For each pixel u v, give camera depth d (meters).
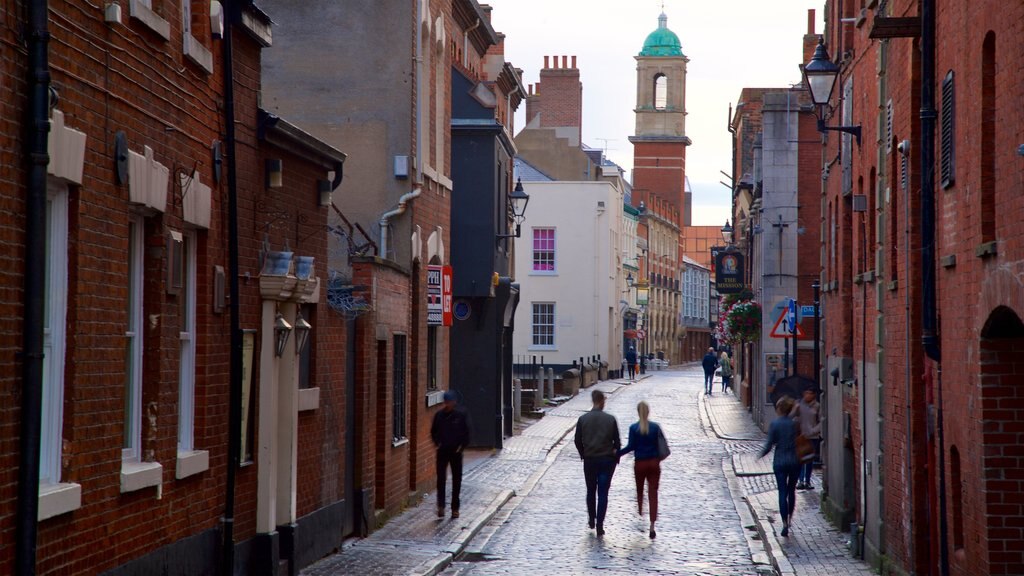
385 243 26.92
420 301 28.38
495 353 39.97
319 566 19.09
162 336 13.26
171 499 13.66
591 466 24.05
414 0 27.17
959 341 14.31
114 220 11.82
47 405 10.81
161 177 13.04
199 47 14.20
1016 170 11.64
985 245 12.71
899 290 18.08
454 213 38.38
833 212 26.28
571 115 97.06
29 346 9.94
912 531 17.03
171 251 13.37
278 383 17.95
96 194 11.38
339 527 20.89
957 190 14.32
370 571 18.70
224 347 15.49
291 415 18.02
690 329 147.50
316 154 19.31
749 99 67.69
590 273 83.88
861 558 20.83
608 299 87.81
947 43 14.80
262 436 17.28
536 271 84.12
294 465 18.11
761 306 48.53
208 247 14.83
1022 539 13.04
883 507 19.39
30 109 9.92
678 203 149.00
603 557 21.20
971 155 13.52
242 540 16.64
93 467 11.48
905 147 17.23
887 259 19.11
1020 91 11.45
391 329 24.56
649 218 118.38
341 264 26.64
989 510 13.09
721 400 67.75
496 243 39.44
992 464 13.13
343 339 21.23
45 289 10.77
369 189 27.16
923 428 17.02
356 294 22.38
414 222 27.48
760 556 21.42
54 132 10.31
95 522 11.53
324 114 27.25
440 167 30.94
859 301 22.22
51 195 10.78
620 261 97.19
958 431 14.40
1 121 9.52
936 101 15.50
